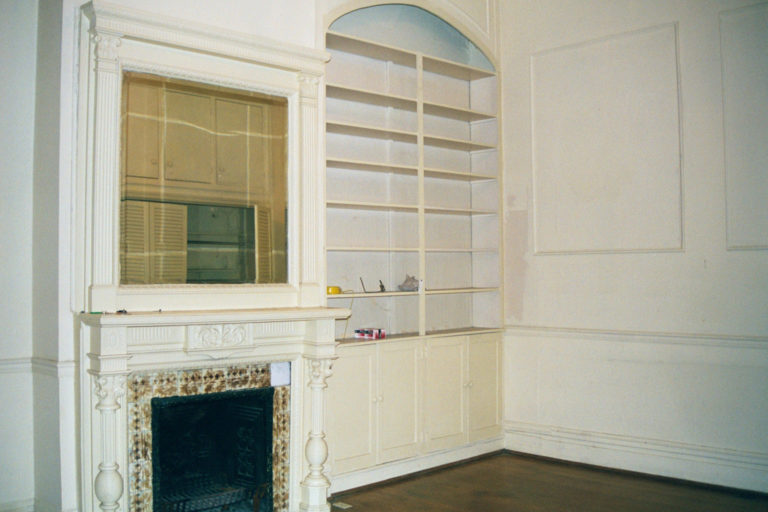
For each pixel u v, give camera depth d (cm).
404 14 536
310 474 412
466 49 583
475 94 587
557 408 536
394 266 526
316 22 444
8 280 378
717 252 464
